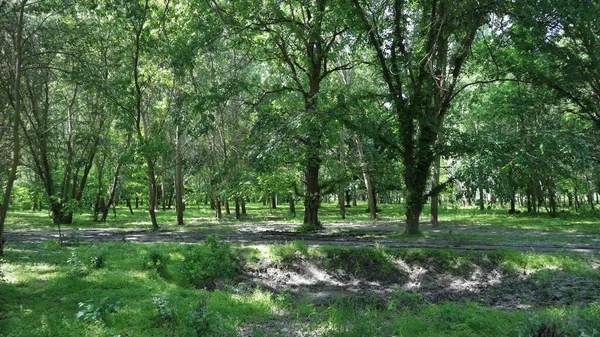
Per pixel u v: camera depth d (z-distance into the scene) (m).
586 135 20.20
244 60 26.80
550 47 16.50
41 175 28.47
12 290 9.13
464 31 17.25
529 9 13.91
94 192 34.31
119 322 7.45
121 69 23.39
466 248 14.76
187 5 21.86
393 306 9.85
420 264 13.34
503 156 15.96
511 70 18.69
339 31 22.66
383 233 21.42
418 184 19.55
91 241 17.95
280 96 25.44
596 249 14.74
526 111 22.95
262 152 19.09
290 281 13.20
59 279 10.19
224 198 36.28
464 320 7.95
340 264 13.65
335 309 9.08
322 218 36.66
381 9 17.33
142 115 27.78
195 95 21.55
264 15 21.14
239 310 8.98
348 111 18.22
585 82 20.03
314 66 23.64
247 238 18.97
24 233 22.06
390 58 19.20
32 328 6.91
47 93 27.61
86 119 30.67
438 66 17.78
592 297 10.09
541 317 7.17
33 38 19.09
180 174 30.75
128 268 11.95
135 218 37.81
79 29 18.75
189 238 19.23
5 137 24.75
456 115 26.31
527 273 12.30
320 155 23.20
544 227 25.03
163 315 7.66
